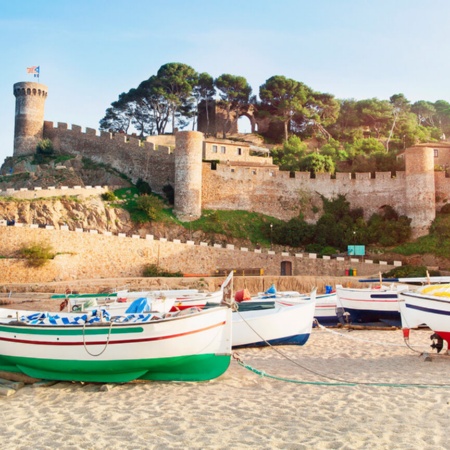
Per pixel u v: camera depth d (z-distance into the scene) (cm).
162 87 9550
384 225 5869
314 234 5938
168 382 1365
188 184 6003
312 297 2080
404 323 1842
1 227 4284
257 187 6388
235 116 9756
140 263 4800
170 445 899
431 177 5950
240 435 945
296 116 9525
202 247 5097
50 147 7712
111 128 10131
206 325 1344
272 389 1297
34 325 1343
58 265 4366
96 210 5569
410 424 995
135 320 1382
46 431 994
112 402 1191
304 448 867
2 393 1272
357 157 7450
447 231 5634
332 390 1281
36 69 8169
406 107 10444
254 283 4528
